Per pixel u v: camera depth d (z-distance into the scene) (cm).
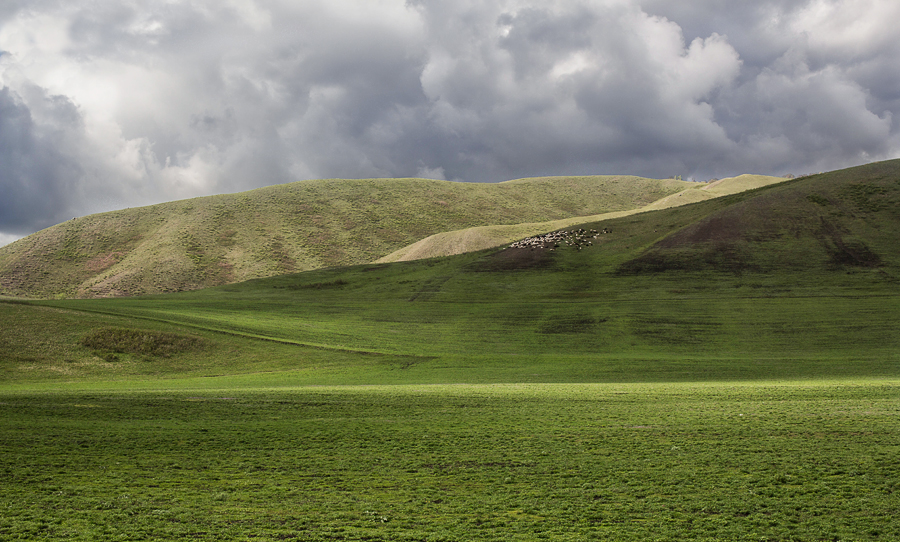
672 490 1642
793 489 1606
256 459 2002
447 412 2705
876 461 1792
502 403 2892
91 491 1694
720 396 2981
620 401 2898
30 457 2009
